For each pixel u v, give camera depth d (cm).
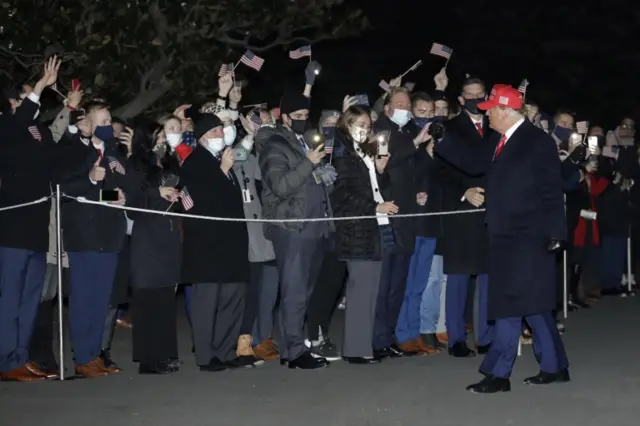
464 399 886
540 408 852
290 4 1673
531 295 905
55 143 980
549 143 909
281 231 1007
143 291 997
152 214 991
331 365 1042
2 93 1005
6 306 957
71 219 974
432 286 1128
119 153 998
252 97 2072
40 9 1412
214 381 963
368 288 1045
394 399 887
